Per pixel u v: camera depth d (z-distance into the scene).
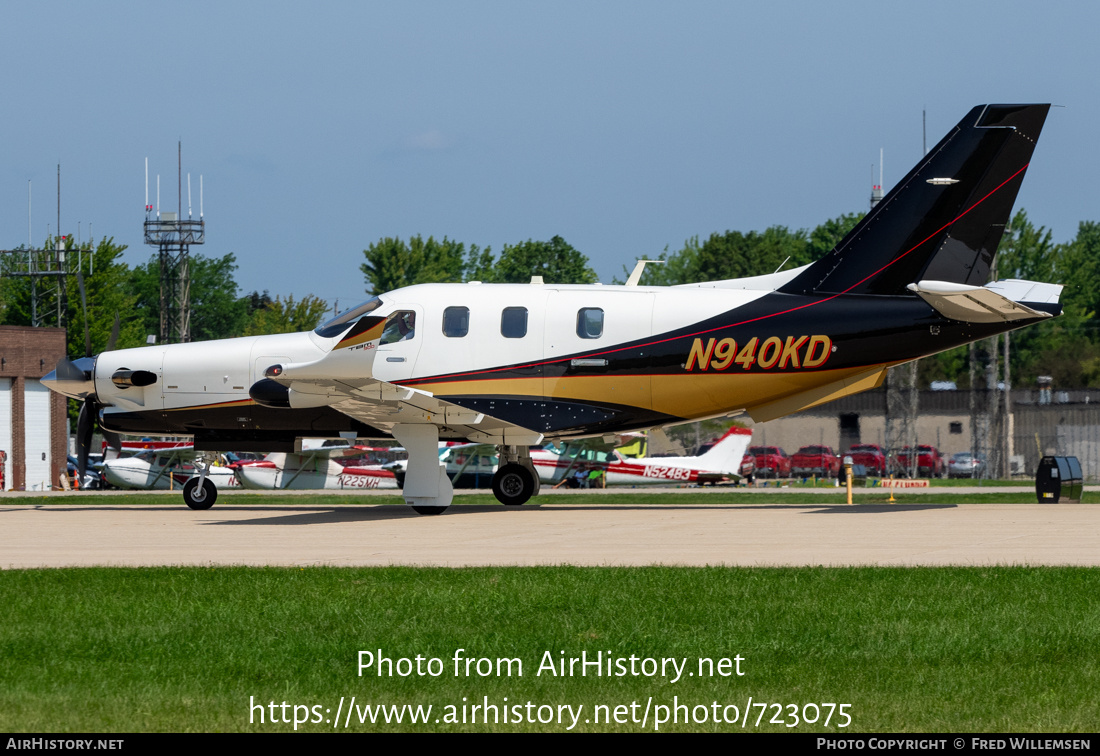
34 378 66.06
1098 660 10.72
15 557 19.06
